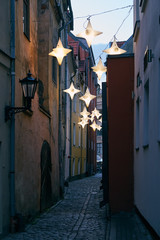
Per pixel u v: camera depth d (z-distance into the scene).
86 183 26.41
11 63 8.61
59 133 16.16
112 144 11.55
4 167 8.05
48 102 13.52
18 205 8.84
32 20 10.93
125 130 11.55
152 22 7.28
